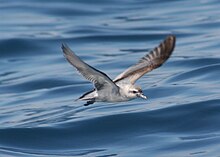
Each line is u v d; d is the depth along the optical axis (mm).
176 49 31219
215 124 22750
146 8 39938
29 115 24812
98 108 24734
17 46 32906
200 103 23891
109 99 15609
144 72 15617
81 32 35188
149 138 22234
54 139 22812
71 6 40406
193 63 28703
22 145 22609
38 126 23547
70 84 27734
